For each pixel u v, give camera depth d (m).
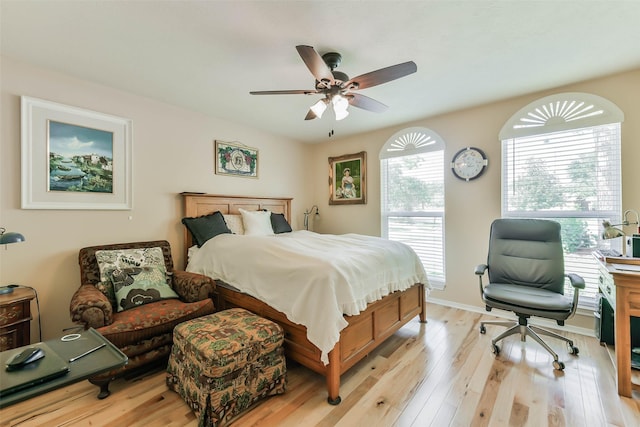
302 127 3.88
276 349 1.76
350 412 1.62
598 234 2.53
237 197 3.62
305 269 1.92
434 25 1.75
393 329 2.39
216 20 1.69
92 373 0.89
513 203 2.96
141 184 2.83
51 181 2.30
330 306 1.73
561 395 1.73
